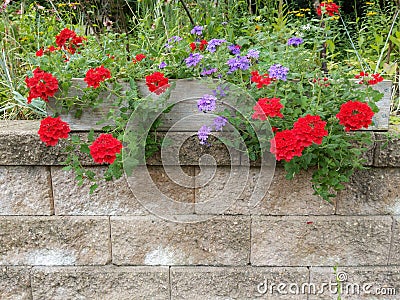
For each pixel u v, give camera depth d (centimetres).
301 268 175
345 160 154
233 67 152
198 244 174
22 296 179
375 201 169
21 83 208
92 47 194
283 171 166
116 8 270
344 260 175
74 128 164
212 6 255
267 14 267
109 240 174
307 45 251
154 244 175
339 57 295
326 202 169
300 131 135
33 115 204
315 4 201
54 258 176
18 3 318
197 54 153
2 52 220
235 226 172
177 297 178
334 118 150
